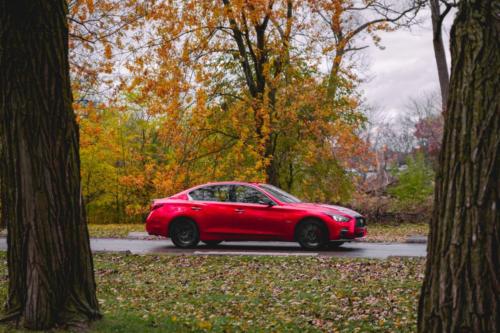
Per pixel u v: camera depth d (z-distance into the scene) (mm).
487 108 4762
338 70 25156
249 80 23688
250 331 7297
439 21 17312
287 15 23266
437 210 4988
